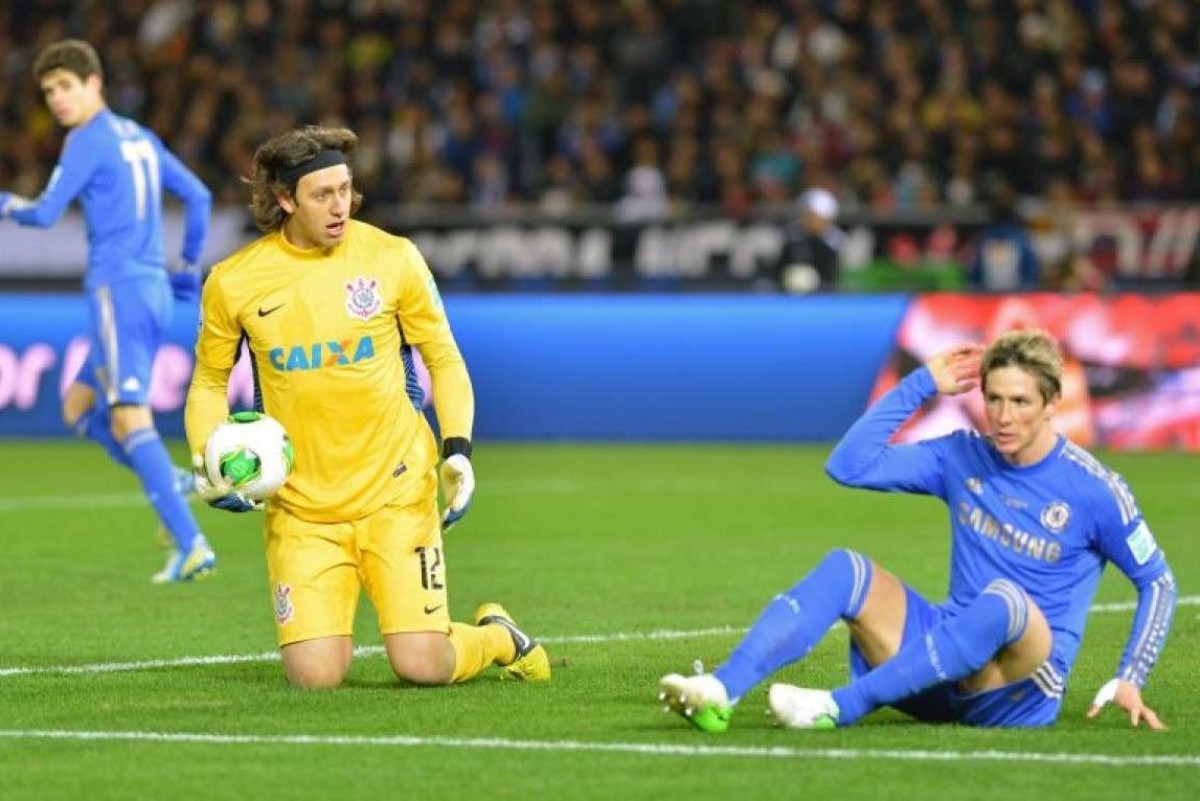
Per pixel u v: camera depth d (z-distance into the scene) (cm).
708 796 2042
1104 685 2669
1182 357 6700
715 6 9362
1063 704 2569
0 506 5466
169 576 3994
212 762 2225
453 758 2233
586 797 2041
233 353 2725
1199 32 8725
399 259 2697
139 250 4028
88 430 4122
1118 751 2233
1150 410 6712
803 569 4141
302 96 9469
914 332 6981
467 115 9088
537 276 8106
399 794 2061
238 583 3975
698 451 6944
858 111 8644
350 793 2067
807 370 7106
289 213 2656
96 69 4012
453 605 3650
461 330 7462
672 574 4066
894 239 7725
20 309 7706
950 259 7656
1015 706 2345
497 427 7406
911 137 8431
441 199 8769
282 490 2691
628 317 7331
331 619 2694
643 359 7288
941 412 6512
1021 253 7488
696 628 3359
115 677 2855
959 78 8681
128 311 4000
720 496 5591
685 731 2377
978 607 2255
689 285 7594
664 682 2281
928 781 2094
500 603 3669
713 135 8856
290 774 2161
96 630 3356
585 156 8819
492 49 9481
